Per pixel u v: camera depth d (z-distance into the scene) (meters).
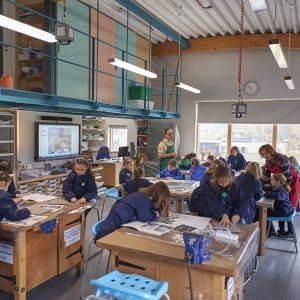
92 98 6.07
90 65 6.12
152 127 9.52
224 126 9.39
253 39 8.12
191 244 1.71
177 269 1.91
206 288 1.84
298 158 8.68
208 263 1.73
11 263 2.73
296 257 4.12
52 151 7.08
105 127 9.30
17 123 5.74
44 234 2.95
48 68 5.32
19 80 5.80
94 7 6.37
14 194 3.57
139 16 6.71
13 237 2.71
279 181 4.28
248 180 3.62
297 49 8.12
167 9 6.75
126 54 6.98
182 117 9.48
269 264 3.88
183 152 9.49
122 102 6.79
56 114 7.24
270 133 8.95
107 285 1.65
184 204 5.39
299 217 6.01
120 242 2.03
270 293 3.17
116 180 8.34
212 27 7.91
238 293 2.15
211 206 2.76
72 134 7.70
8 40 5.66
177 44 9.02
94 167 7.94
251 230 2.34
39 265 2.92
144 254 1.88
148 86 7.68
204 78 9.17
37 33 3.46
